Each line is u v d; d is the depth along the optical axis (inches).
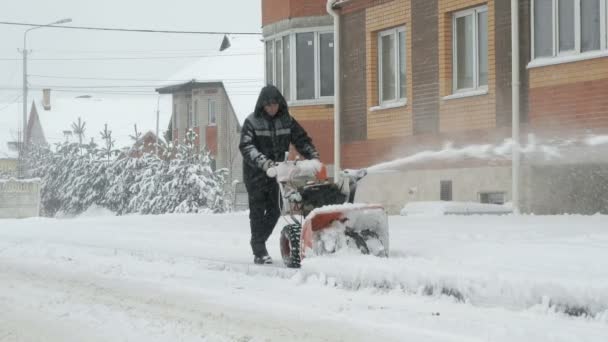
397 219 661.9
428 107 824.9
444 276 309.4
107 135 1973.4
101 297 336.5
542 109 688.4
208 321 279.0
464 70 795.4
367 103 913.5
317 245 367.2
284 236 396.8
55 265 449.4
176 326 272.5
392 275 325.4
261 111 408.2
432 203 729.0
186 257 449.1
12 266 450.6
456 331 252.7
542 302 283.4
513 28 708.0
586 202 673.6
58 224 791.7
